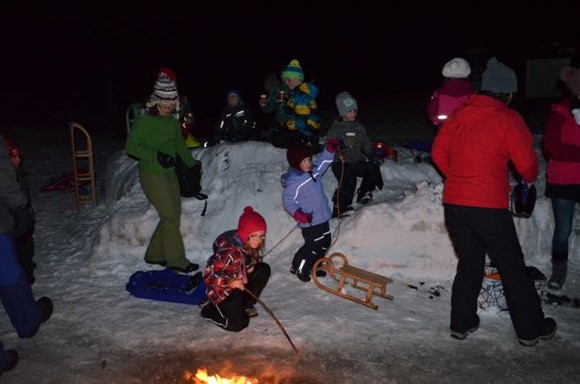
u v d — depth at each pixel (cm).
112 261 622
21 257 564
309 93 679
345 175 628
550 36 1612
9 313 462
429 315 503
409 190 651
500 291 500
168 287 565
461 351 451
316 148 684
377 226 581
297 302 523
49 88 2055
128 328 492
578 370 425
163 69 594
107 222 647
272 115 1669
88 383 423
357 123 641
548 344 458
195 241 634
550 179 521
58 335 484
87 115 1670
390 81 2003
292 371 430
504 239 429
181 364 443
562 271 531
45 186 923
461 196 428
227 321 476
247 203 639
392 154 759
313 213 545
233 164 679
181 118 781
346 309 512
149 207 649
